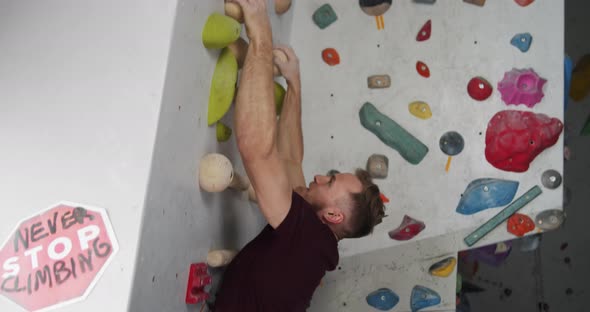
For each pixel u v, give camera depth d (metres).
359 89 2.73
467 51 2.66
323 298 2.66
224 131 1.90
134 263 1.40
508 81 2.61
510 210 2.55
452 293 2.55
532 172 2.57
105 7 1.56
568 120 3.92
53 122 1.52
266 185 1.63
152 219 1.48
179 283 1.70
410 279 2.60
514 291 3.87
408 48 2.71
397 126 2.67
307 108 2.77
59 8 1.59
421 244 2.61
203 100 1.75
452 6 2.70
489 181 2.59
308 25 2.81
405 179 2.65
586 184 3.87
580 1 3.96
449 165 2.62
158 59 1.49
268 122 1.60
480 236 2.55
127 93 1.49
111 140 1.47
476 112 2.62
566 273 3.82
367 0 2.77
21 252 1.47
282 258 1.71
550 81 2.60
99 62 1.53
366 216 1.88
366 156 2.69
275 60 2.12
